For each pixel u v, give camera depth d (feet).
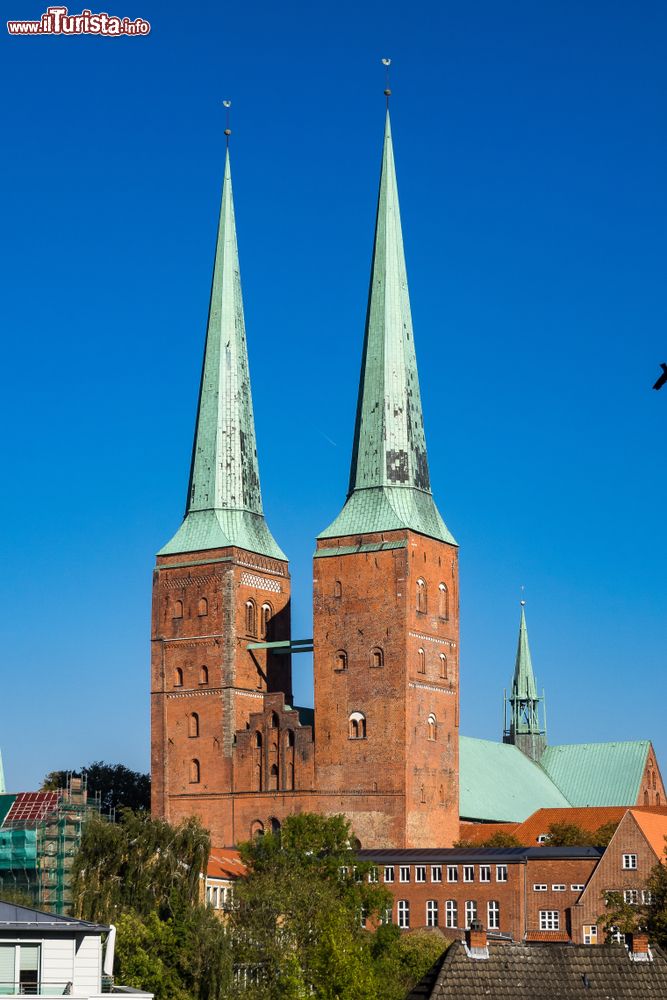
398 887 490.90
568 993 238.27
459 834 552.00
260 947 355.15
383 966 374.22
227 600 554.46
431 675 536.01
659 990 240.94
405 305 561.02
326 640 538.06
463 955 240.94
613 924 417.08
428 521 547.08
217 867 481.87
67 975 246.27
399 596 529.04
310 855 442.50
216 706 550.77
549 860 478.18
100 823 371.15
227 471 570.46
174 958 327.47
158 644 563.48
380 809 520.42
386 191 564.30
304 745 535.19
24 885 400.06
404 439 549.13
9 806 418.72
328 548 543.39
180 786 552.82
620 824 468.75
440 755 535.19
